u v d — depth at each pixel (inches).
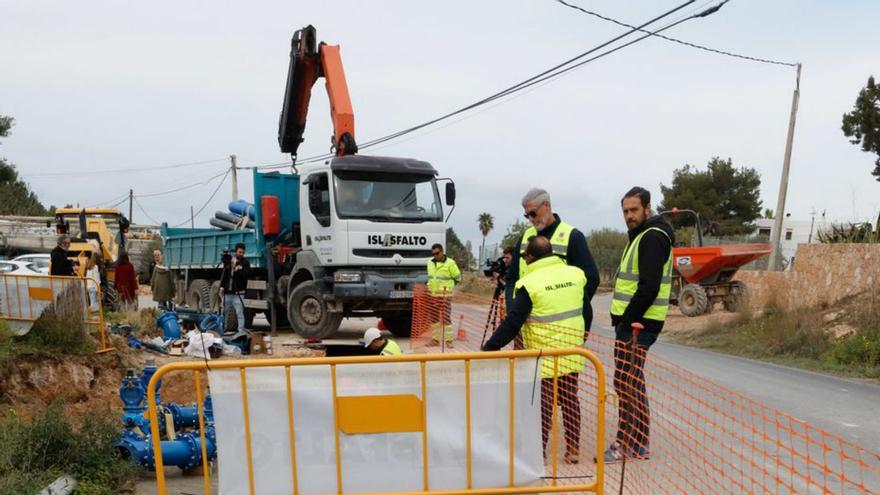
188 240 749.9
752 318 614.5
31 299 348.5
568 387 199.9
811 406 320.8
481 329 519.5
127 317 498.9
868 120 1095.0
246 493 143.2
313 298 534.3
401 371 146.3
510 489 149.8
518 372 149.8
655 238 217.3
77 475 205.6
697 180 1989.4
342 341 533.6
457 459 148.8
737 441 245.8
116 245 879.1
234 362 142.2
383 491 146.8
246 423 142.6
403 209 521.7
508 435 150.5
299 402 143.8
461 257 1934.1
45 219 1173.1
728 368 440.8
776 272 738.8
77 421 287.9
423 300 506.6
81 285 346.0
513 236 1595.7
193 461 223.3
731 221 1937.7
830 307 583.2
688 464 213.0
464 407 148.9
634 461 206.7
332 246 507.5
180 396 348.5
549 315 206.8
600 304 1039.6
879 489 198.5
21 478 193.3
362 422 145.8
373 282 505.0
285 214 603.2
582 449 215.2
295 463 143.9
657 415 277.6
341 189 508.4
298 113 590.2
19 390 303.1
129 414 241.0
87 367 328.8
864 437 264.7
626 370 207.5
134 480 217.3
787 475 209.9
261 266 600.7
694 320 699.4
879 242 604.7
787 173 860.0
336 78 547.2
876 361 448.1
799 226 1870.1
